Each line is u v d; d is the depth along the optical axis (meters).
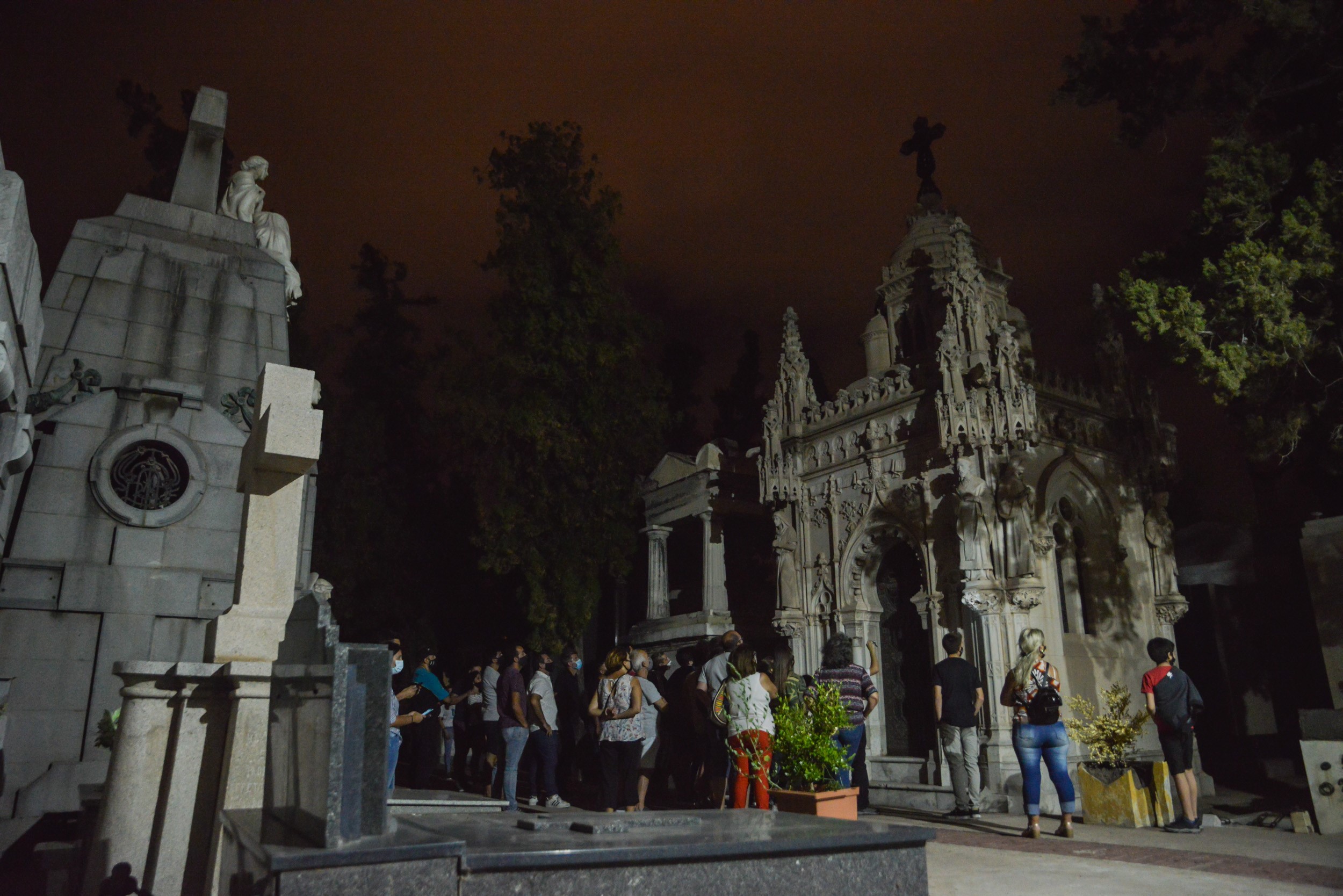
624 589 24.72
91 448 11.89
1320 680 19.94
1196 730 19.83
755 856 3.53
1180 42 15.27
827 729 8.05
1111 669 16.23
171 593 11.74
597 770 15.20
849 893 3.69
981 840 10.05
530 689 11.65
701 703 11.23
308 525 13.53
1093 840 9.80
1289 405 13.40
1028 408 15.19
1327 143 14.30
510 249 21.91
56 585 11.16
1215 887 6.89
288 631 4.27
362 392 29.33
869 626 17.53
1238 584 20.45
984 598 14.81
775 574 22.05
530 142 22.81
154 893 5.84
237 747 5.89
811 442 19.42
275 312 14.11
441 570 27.16
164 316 13.23
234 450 12.75
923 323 19.83
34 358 10.97
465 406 21.17
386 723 3.30
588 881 3.24
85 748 10.76
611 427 21.81
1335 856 8.53
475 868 3.08
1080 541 17.23
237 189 15.17
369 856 2.92
